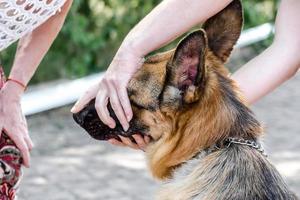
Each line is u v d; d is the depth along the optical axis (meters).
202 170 4.08
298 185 7.76
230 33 4.42
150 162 4.30
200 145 4.11
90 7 11.52
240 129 4.14
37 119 9.98
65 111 10.27
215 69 4.28
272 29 13.27
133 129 4.22
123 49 4.23
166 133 4.18
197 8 4.29
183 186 4.12
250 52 13.46
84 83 11.04
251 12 13.21
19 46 4.55
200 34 4.00
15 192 4.51
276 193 4.00
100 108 4.22
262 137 4.29
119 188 7.73
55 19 4.45
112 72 4.22
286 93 11.69
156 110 4.16
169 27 4.27
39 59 4.51
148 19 4.31
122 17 11.64
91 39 11.24
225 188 3.99
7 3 3.93
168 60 4.16
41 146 8.96
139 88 4.17
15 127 4.39
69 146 9.01
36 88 10.97
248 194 3.96
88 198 7.46
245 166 4.04
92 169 8.27
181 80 4.10
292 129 9.80
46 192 7.57
